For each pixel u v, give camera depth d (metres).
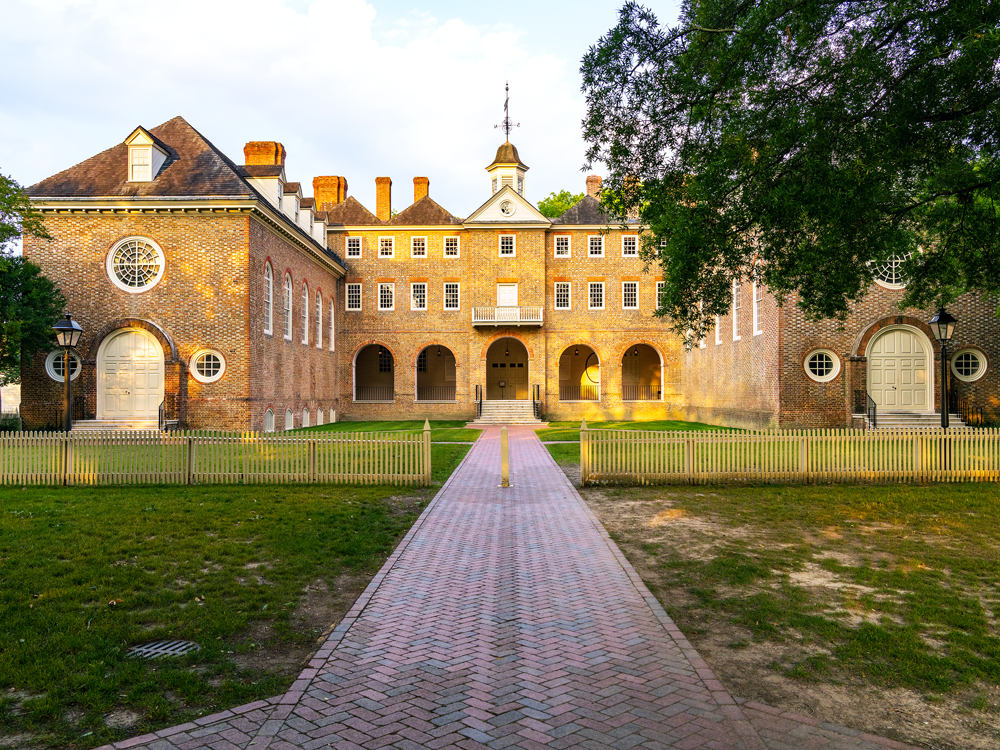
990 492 13.41
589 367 46.16
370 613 6.70
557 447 23.09
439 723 4.49
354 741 4.26
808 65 10.70
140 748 4.18
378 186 44.12
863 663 5.53
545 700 4.84
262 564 8.46
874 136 10.48
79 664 5.41
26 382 26.56
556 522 10.94
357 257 42.62
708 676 5.24
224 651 5.78
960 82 9.73
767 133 11.02
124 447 14.55
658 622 6.47
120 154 28.28
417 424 37.44
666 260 13.47
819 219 11.16
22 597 7.01
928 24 9.54
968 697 4.94
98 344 26.38
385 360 46.59
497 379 46.22
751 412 29.66
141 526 10.31
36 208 26.23
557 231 42.28
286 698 4.84
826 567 8.38
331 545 9.38
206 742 4.25
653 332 41.94
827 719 4.61
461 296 42.34
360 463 14.62
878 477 14.70
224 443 14.62
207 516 11.09
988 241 13.59
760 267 13.19
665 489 14.17
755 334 29.16
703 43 11.12
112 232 26.64
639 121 12.33
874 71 9.79
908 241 15.12
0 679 5.07
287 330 32.06
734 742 4.27
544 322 41.72
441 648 5.80
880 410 27.12
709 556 8.96
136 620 6.45
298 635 6.15
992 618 6.54
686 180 12.53
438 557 8.84
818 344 26.64
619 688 5.03
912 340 27.25
